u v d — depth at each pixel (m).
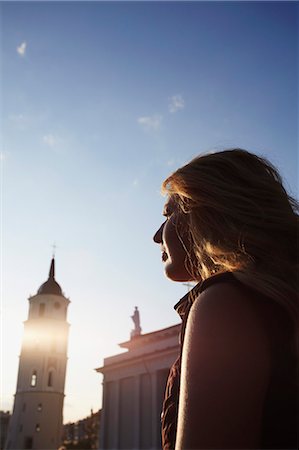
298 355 0.69
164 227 1.09
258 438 0.63
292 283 0.77
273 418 0.64
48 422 63.88
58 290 77.50
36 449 61.03
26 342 70.62
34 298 75.00
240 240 0.85
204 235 0.90
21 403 65.25
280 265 0.80
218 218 0.90
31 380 66.94
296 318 0.73
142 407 35.50
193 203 0.94
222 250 0.86
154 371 35.31
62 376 69.25
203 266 0.94
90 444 81.19
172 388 0.93
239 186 0.93
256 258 0.84
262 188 0.94
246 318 0.71
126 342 40.03
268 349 0.69
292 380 0.67
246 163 1.00
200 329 0.72
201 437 0.62
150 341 37.78
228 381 0.65
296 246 0.85
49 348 69.50
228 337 0.69
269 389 0.66
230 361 0.67
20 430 62.69
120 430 36.72
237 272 0.79
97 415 85.19
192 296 0.88
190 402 0.66
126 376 38.03
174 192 1.03
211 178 0.94
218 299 0.74
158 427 33.12
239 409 0.63
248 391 0.65
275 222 0.87
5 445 64.50
